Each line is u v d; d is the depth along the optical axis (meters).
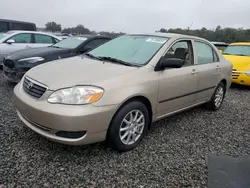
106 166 2.62
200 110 4.86
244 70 7.00
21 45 7.77
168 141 3.33
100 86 2.58
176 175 2.56
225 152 3.15
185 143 3.32
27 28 11.88
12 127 3.37
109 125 2.70
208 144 3.36
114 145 2.82
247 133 3.86
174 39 3.63
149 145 3.17
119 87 2.70
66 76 2.74
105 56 3.57
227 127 4.05
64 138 2.52
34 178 2.34
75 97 2.49
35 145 2.92
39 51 5.80
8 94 5.02
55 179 2.35
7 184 2.22
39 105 2.55
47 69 3.06
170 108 3.53
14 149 2.80
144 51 3.43
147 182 2.42
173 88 3.42
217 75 4.50
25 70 5.32
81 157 2.75
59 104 2.48
